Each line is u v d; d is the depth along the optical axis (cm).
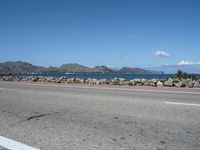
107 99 977
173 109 739
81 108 780
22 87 1708
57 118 643
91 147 424
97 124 575
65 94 1189
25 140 466
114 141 454
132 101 909
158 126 551
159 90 1330
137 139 464
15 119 641
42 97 1088
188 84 1569
